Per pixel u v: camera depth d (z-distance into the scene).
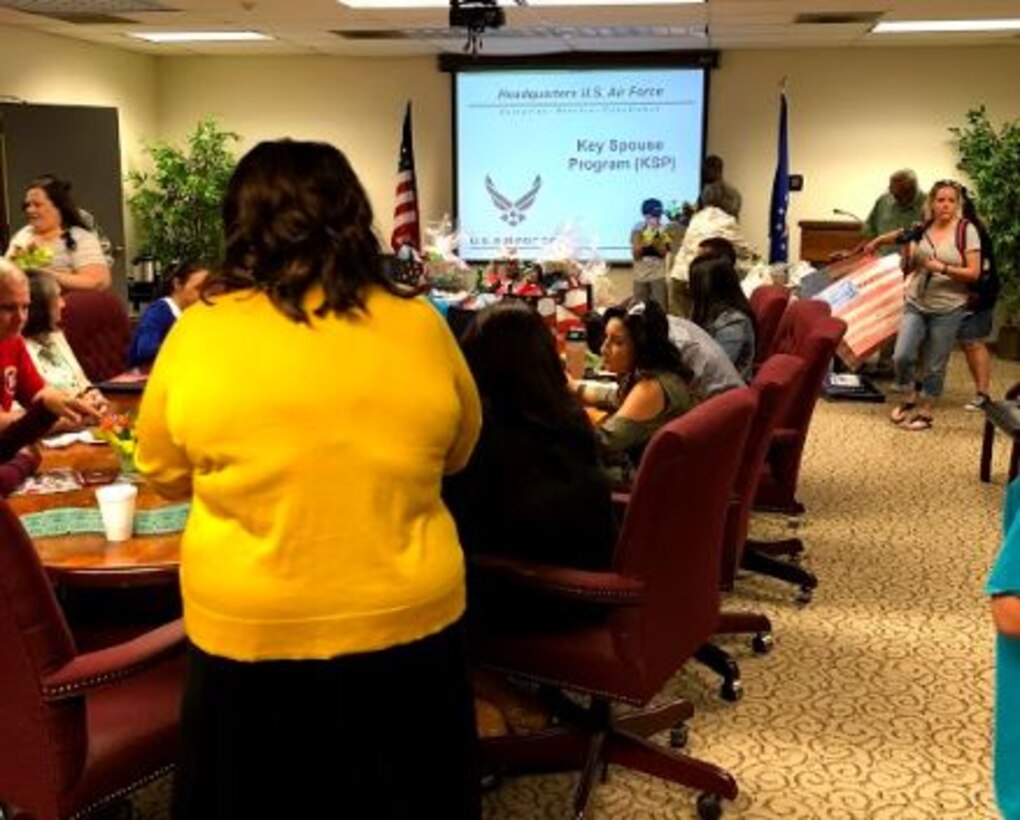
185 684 1.61
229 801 1.54
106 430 2.58
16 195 7.62
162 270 8.94
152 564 1.98
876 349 6.22
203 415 1.44
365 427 1.46
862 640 3.36
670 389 3.02
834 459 5.47
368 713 1.53
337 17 7.06
